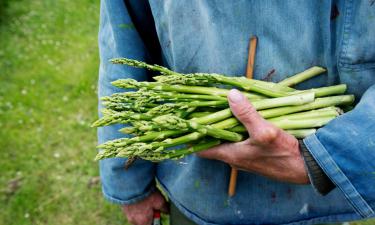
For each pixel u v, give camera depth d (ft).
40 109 12.92
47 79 14.05
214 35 3.94
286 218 4.69
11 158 11.46
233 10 3.80
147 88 3.91
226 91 3.88
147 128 3.65
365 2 3.43
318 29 3.72
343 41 3.65
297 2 3.65
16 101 13.25
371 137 3.36
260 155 3.71
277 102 3.81
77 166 11.07
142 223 5.58
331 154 3.50
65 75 14.15
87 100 13.10
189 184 4.77
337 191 4.47
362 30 3.53
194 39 4.06
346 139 3.43
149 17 4.58
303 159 3.65
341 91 3.88
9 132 12.19
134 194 5.22
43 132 12.14
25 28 16.94
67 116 12.60
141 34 4.67
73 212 10.07
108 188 5.26
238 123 3.75
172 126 3.57
